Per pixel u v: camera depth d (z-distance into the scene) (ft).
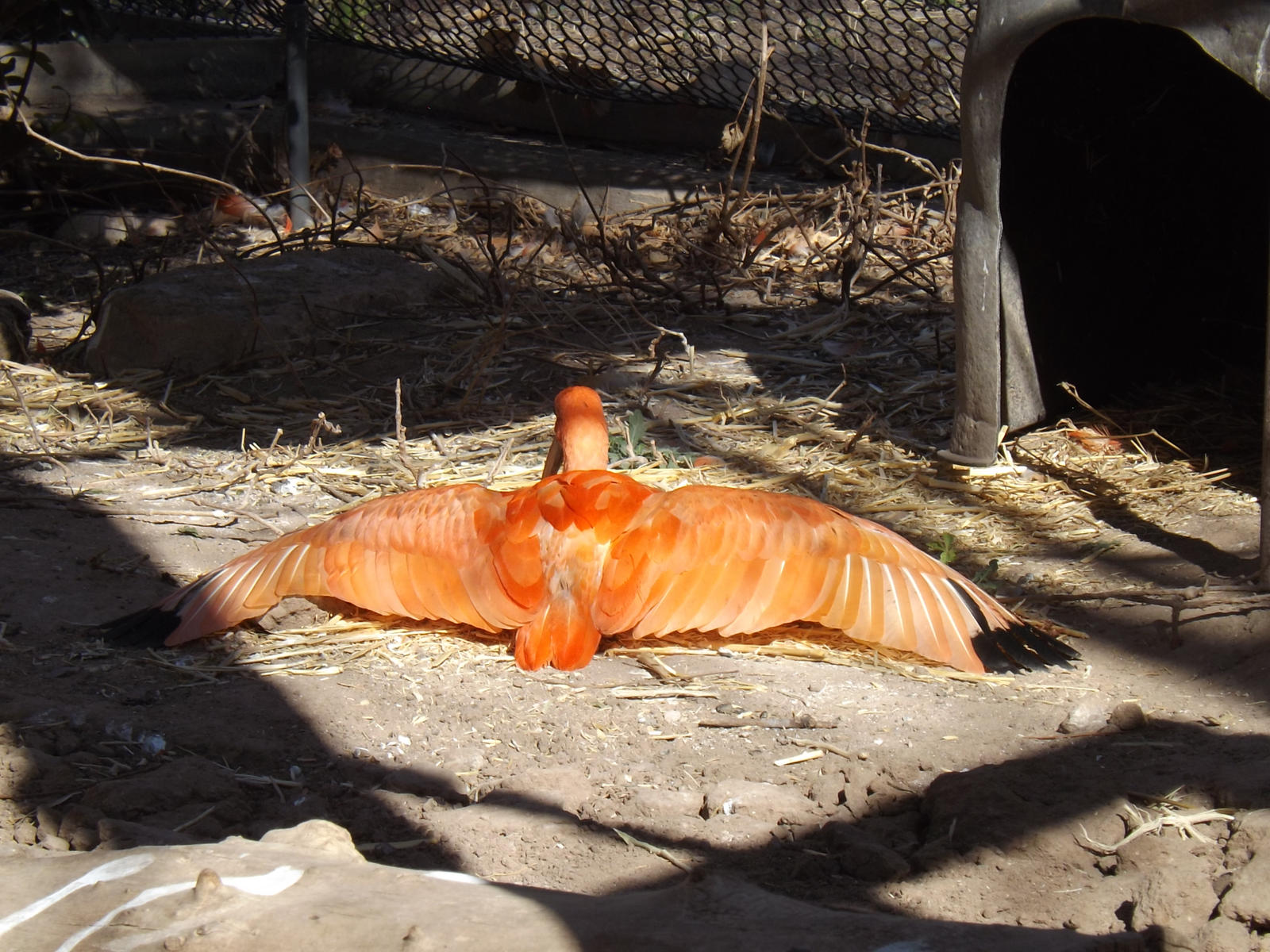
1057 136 19.93
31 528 17.38
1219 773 11.37
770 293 28.94
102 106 39.52
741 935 7.89
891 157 34.63
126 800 11.10
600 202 35.24
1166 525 17.39
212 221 35.04
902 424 21.67
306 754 12.28
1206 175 22.58
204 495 18.92
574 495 13.73
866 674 13.87
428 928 7.89
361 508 14.39
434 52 37.06
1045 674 13.84
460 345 25.34
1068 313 20.88
